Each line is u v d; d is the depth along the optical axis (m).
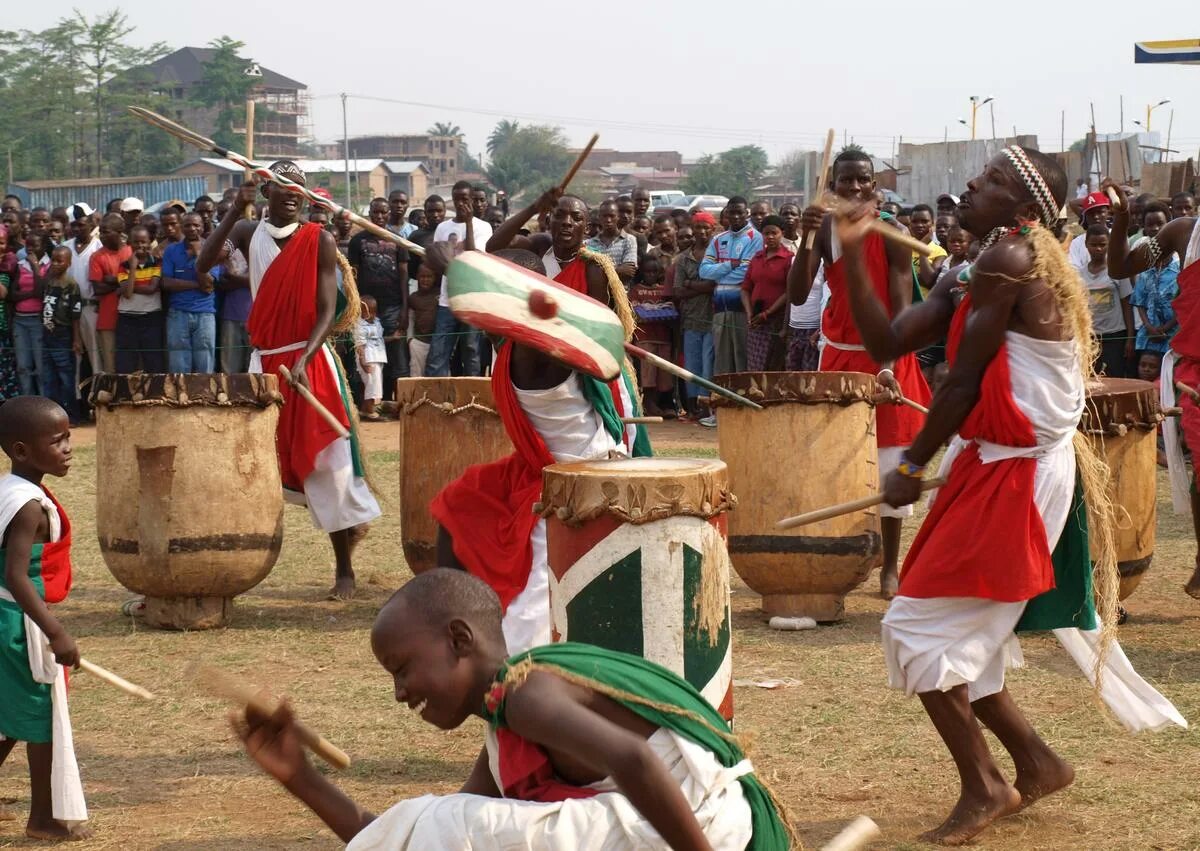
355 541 8.85
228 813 5.25
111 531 7.91
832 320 8.39
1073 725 6.11
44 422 4.92
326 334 8.36
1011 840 4.89
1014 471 4.78
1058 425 4.77
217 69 94.44
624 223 15.82
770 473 7.79
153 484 7.78
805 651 7.41
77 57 85.62
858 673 6.96
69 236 19.12
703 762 3.17
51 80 83.50
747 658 7.29
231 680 3.32
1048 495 4.80
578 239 6.93
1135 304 13.38
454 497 6.08
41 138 83.25
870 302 5.06
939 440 4.86
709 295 16.31
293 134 112.31
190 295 15.55
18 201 19.69
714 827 3.15
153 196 50.50
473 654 3.18
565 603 4.88
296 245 8.38
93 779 5.62
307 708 6.50
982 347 4.76
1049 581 4.80
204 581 7.86
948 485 4.91
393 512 11.94
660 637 4.74
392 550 10.38
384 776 5.64
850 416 7.74
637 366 16.72
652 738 3.17
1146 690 5.23
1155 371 13.34
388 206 16.73
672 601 4.73
